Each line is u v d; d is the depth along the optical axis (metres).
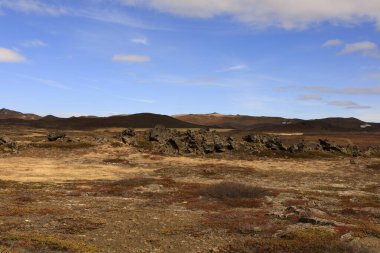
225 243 18.89
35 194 33.28
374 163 63.75
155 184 40.25
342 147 80.81
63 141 74.94
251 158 68.50
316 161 66.81
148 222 23.36
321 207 29.34
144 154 67.62
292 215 24.09
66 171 51.25
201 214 26.20
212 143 72.81
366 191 40.72
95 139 76.50
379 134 168.12
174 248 18.14
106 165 57.84
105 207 28.20
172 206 29.45
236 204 29.94
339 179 49.53
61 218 23.66
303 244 16.83
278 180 48.00
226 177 49.53
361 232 19.34
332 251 16.06
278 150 74.38
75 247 16.67
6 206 27.14
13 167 52.50
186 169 55.19
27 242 16.88
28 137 91.06
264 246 17.17
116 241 19.12
